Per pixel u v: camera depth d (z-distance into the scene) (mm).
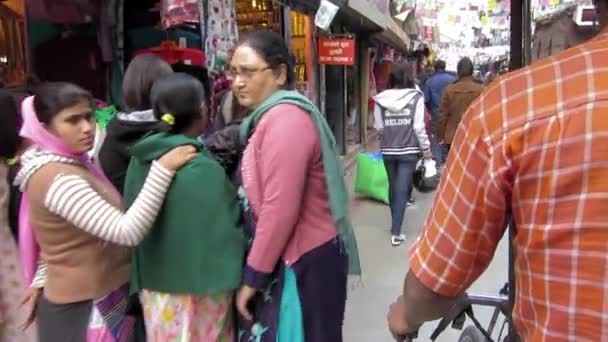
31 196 2117
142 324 2346
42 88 2100
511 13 2021
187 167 2133
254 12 7316
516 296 1111
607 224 950
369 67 14102
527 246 1033
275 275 2275
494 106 1057
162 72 2680
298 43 9289
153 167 2105
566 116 981
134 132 2424
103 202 2076
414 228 6613
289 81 2422
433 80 8945
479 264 1137
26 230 2354
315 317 2293
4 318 2627
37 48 4172
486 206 1069
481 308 4129
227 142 2525
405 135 5898
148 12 4570
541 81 1025
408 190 6047
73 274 2148
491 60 23312
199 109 2229
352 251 2506
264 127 2215
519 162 1017
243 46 2320
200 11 4434
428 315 1255
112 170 2467
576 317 981
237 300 2271
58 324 2189
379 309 4348
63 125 2072
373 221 6965
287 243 2254
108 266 2215
